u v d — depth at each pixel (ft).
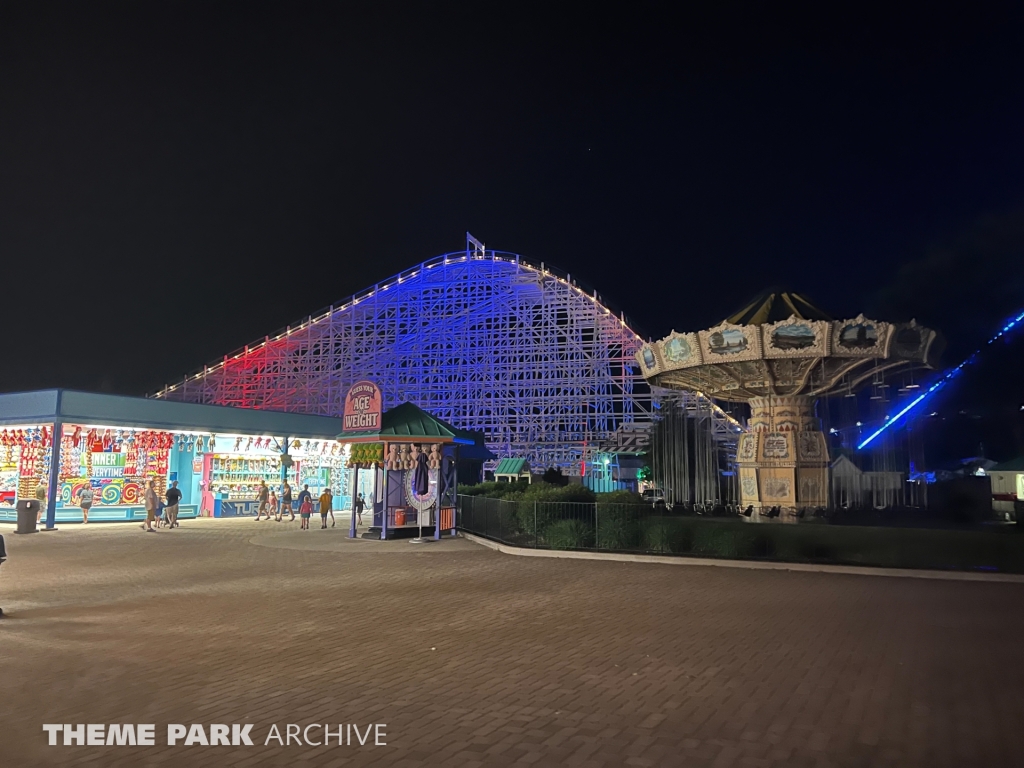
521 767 16.92
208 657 27.43
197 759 17.56
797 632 31.68
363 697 22.45
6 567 54.54
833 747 18.17
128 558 60.64
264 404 215.51
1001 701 21.86
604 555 60.13
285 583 46.83
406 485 80.64
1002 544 50.16
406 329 215.31
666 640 30.22
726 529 58.39
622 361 200.44
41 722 20.21
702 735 19.06
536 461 205.77
